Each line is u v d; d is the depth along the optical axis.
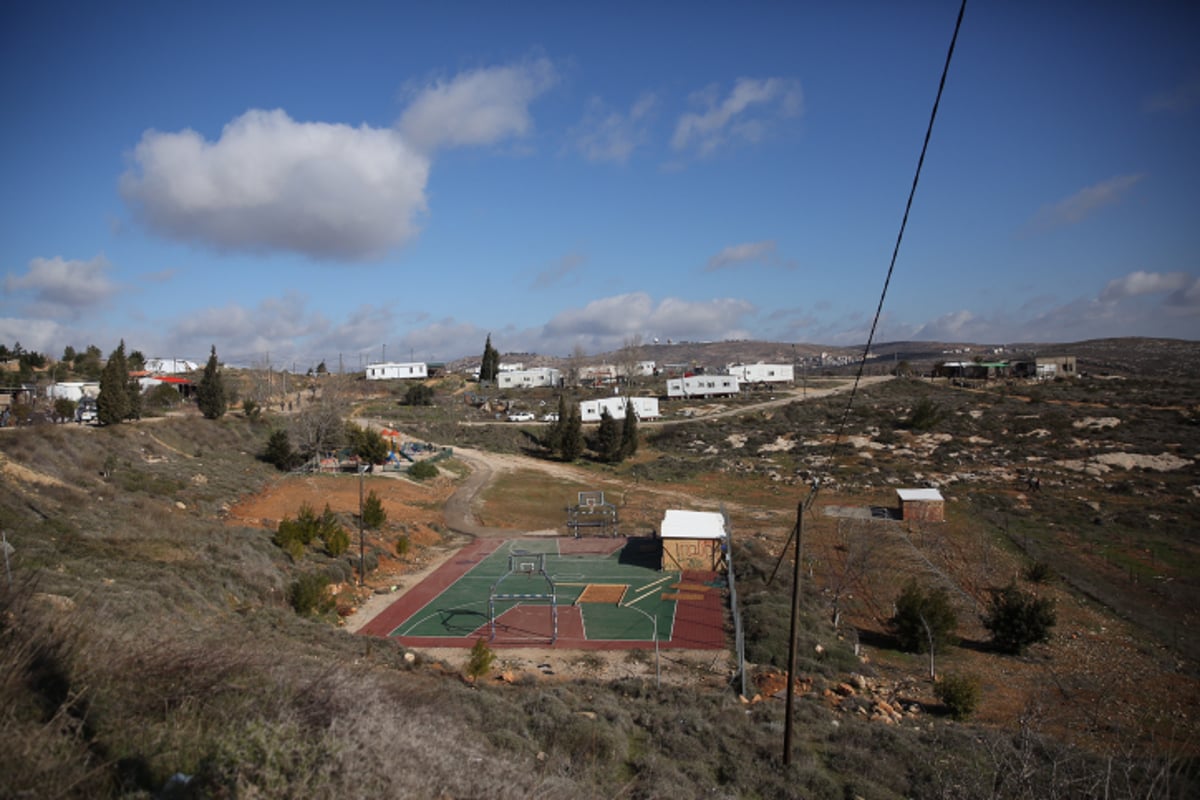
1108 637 27.67
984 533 43.28
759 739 16.44
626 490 62.91
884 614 30.92
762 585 33.94
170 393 81.44
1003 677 23.94
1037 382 103.69
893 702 21.16
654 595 34.00
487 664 21.52
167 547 27.44
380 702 11.09
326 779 7.72
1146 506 48.22
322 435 65.00
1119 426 68.56
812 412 90.06
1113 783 12.29
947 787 13.40
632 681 21.41
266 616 23.45
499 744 13.30
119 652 9.91
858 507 53.06
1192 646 26.62
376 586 35.28
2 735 6.82
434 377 145.25
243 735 8.14
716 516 41.97
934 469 62.88
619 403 95.75
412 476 63.34
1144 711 20.84
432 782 8.84
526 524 52.53
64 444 42.22
